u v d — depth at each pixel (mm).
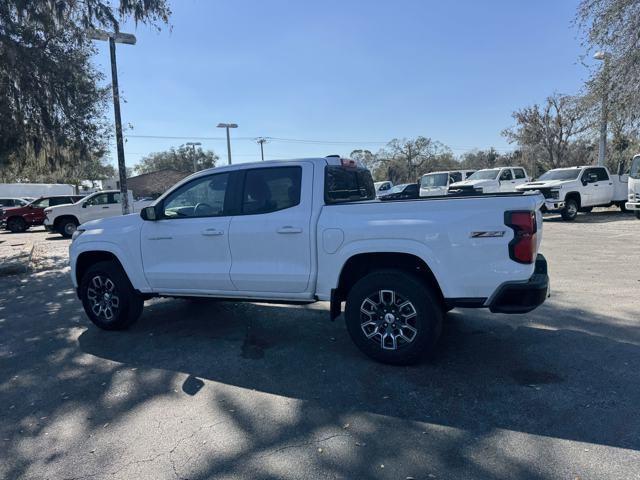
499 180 21234
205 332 5559
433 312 4098
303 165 4691
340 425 3330
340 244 4348
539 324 5371
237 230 4832
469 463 2828
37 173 14141
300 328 5613
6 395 4027
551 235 13281
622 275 7773
